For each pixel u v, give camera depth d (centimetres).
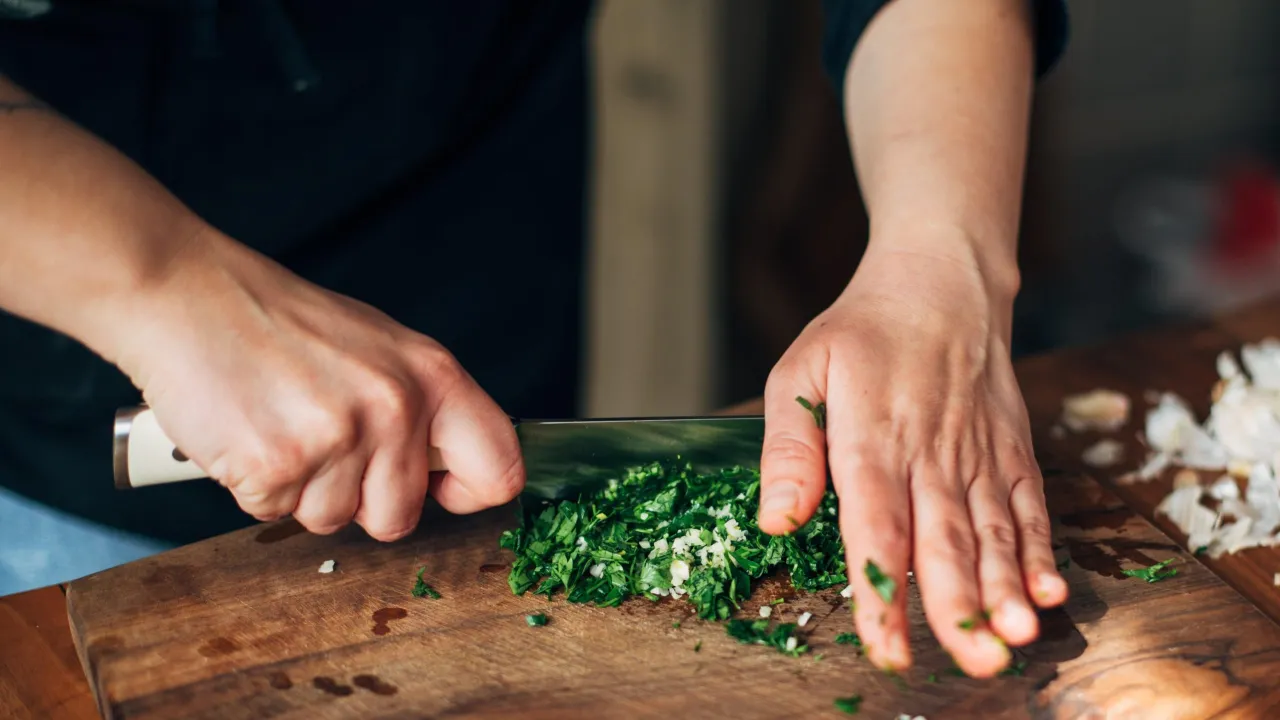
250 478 50
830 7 65
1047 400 68
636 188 115
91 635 52
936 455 52
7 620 55
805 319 124
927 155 59
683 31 109
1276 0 156
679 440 57
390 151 66
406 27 65
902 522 50
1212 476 62
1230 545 58
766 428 52
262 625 52
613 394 124
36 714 51
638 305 120
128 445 52
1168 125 159
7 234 48
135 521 68
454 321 72
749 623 53
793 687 50
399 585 54
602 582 54
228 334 49
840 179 121
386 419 51
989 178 59
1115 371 70
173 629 52
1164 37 153
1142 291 151
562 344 77
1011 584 48
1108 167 157
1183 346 72
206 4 61
